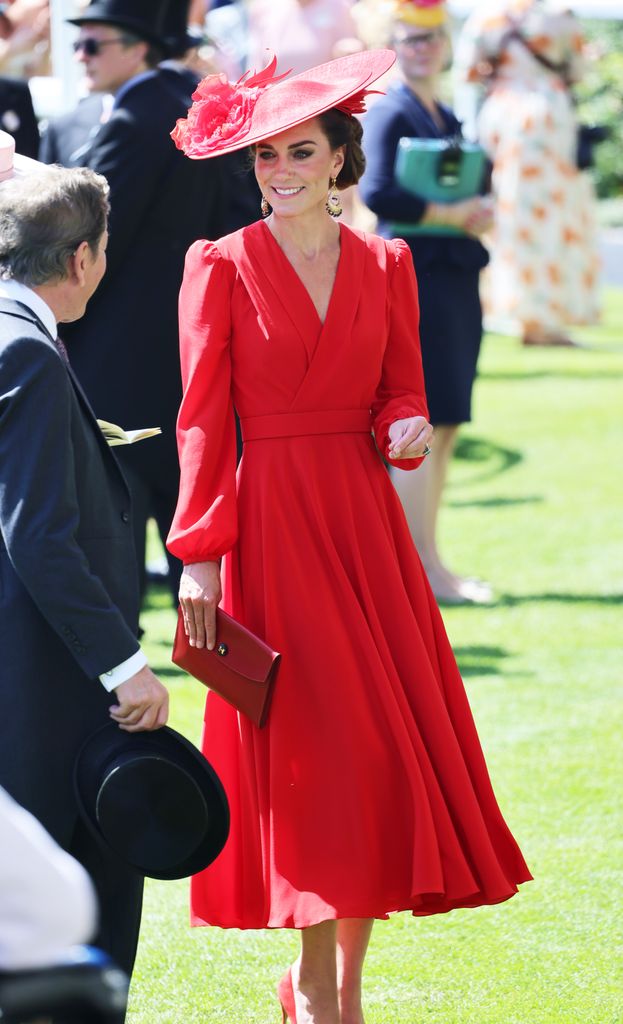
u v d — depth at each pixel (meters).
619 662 16.88
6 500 7.75
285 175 9.28
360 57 9.66
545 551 21.67
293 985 9.50
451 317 18.16
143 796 8.00
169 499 15.29
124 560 8.48
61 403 7.85
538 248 36.53
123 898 8.74
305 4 24.08
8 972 5.27
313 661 9.15
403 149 17.73
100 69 14.93
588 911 11.28
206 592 9.16
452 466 27.03
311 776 9.09
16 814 5.36
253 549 9.38
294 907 8.95
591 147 36.50
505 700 15.57
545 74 35.31
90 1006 5.40
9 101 16.89
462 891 8.98
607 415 30.25
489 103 35.78
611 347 38.41
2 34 22.67
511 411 30.78
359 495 9.43
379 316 9.52
